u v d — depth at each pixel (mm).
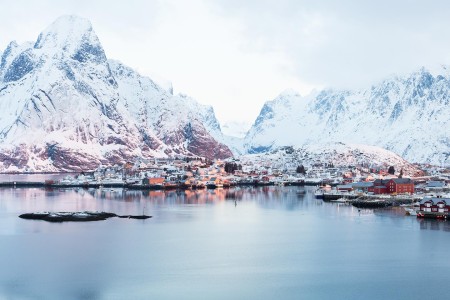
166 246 180375
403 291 131625
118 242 187125
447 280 139625
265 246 180250
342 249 174250
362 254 167125
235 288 133875
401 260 159000
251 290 132375
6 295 129000
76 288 133875
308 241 188500
